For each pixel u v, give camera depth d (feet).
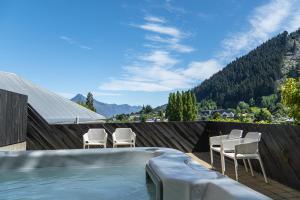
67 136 26.99
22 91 41.93
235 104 326.65
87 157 16.69
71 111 47.55
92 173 15.44
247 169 20.48
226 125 24.97
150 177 12.40
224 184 8.45
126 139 25.93
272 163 17.84
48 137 26.73
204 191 9.00
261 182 17.04
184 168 10.97
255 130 19.94
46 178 14.49
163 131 28.78
